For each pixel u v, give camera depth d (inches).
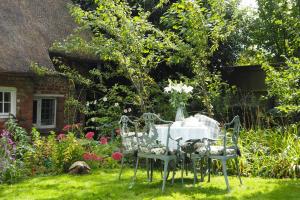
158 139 293.1
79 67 520.7
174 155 261.3
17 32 457.7
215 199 236.1
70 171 319.3
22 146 319.3
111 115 483.8
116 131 411.5
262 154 328.2
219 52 623.8
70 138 341.1
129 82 569.6
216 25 419.2
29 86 438.3
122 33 404.5
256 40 733.9
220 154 266.2
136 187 268.7
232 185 275.9
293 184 278.2
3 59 405.4
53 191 258.1
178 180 295.0
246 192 254.4
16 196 245.0
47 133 472.1
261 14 725.9
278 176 306.5
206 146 267.4
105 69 548.4
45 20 518.6
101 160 350.9
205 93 431.5
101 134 451.2
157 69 577.6
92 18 422.6
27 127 435.8
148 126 265.6
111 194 249.3
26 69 414.6
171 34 428.8
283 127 385.4
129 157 362.6
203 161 307.1
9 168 289.6
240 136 366.6
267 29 714.8
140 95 437.1
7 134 310.8
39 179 297.6
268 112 450.3
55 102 486.0
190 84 429.7
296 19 385.7
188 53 421.1
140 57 420.2
